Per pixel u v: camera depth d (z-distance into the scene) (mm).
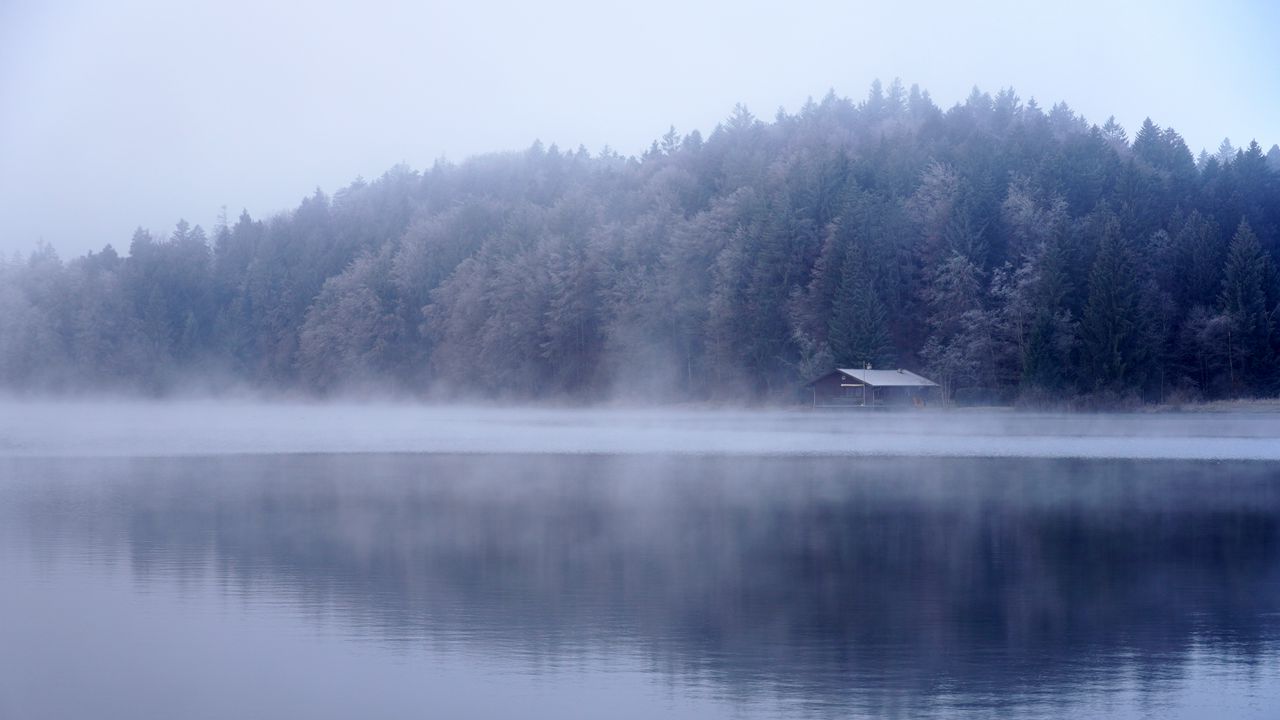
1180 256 105625
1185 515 36875
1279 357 100062
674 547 30969
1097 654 21031
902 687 19172
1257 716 17875
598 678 19625
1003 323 102188
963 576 27453
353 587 26125
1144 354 96250
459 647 21359
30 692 18922
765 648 21344
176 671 19938
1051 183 113500
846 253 104438
